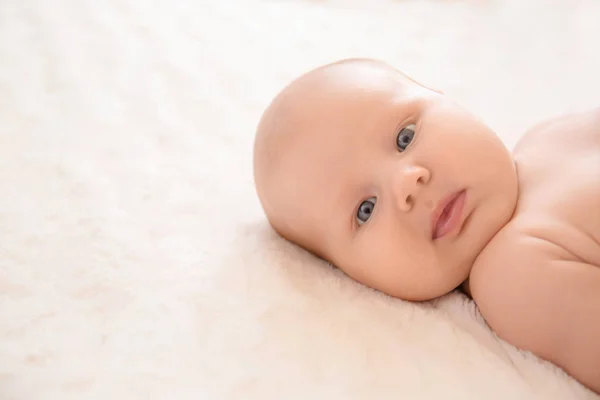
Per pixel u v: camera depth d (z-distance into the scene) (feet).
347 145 3.12
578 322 2.72
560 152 3.17
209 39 5.65
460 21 6.06
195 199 3.85
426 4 6.36
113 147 4.31
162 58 5.34
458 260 3.03
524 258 2.83
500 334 2.94
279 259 3.28
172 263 3.30
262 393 2.63
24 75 5.00
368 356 2.77
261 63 5.39
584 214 2.81
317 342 2.82
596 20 5.82
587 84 5.01
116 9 5.94
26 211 3.67
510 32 5.82
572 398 2.67
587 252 2.75
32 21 5.68
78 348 2.84
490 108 4.83
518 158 3.33
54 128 4.46
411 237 2.96
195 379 2.69
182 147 4.37
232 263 3.27
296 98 3.29
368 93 3.19
